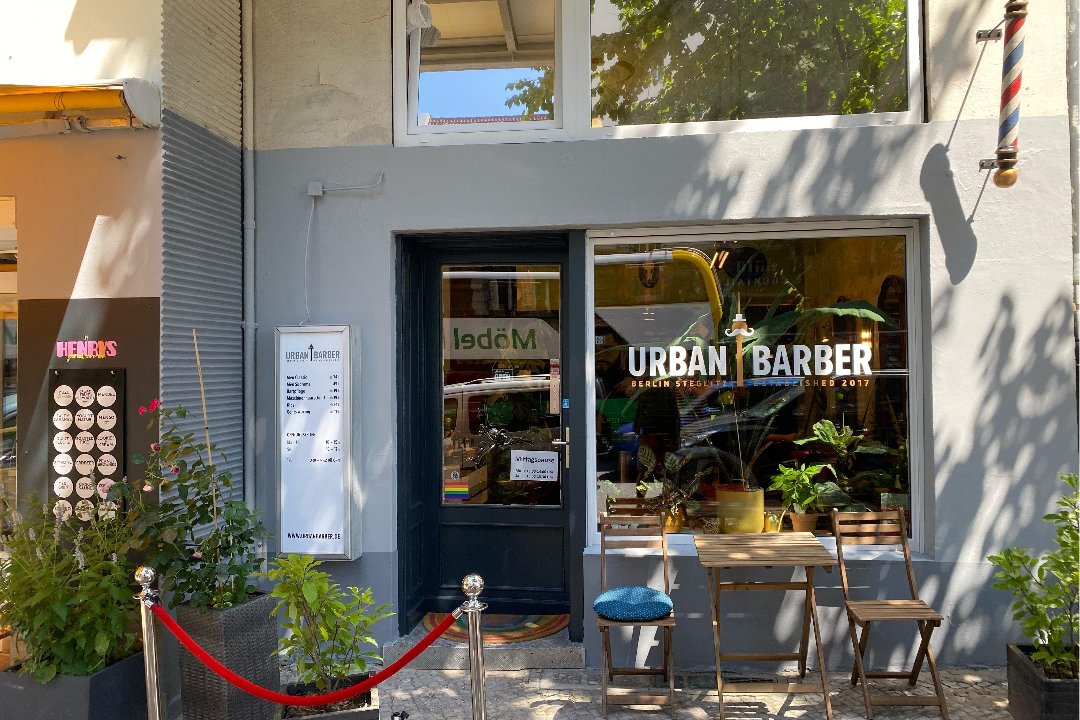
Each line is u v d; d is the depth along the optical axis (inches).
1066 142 170.7
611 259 188.1
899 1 179.6
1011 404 172.6
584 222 180.9
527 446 203.9
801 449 184.7
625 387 187.9
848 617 163.0
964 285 173.2
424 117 191.5
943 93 174.1
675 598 178.4
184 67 164.7
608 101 187.2
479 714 119.3
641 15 186.9
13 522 152.6
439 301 205.2
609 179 180.2
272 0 189.9
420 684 173.0
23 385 162.1
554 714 158.2
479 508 204.7
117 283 159.2
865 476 182.9
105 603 142.0
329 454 180.7
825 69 182.7
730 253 185.6
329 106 188.1
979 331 172.9
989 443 173.0
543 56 189.8
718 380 186.2
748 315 185.5
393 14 188.4
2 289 216.4
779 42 184.2
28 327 162.2
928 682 168.2
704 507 186.2
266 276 188.9
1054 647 140.4
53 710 136.4
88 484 159.0
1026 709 143.6
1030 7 171.8
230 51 184.1
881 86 180.5
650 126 184.1
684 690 168.4
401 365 191.8
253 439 187.5
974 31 173.5
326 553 180.2
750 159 177.0
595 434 187.5
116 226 159.2
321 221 187.3
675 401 187.3
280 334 182.4
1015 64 163.8
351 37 188.4
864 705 157.4
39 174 161.8
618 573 179.8
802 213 175.9
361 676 135.6
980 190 172.4
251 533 156.1
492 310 204.5
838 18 182.4
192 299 167.9
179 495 148.8
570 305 184.9
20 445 161.8
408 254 196.5
